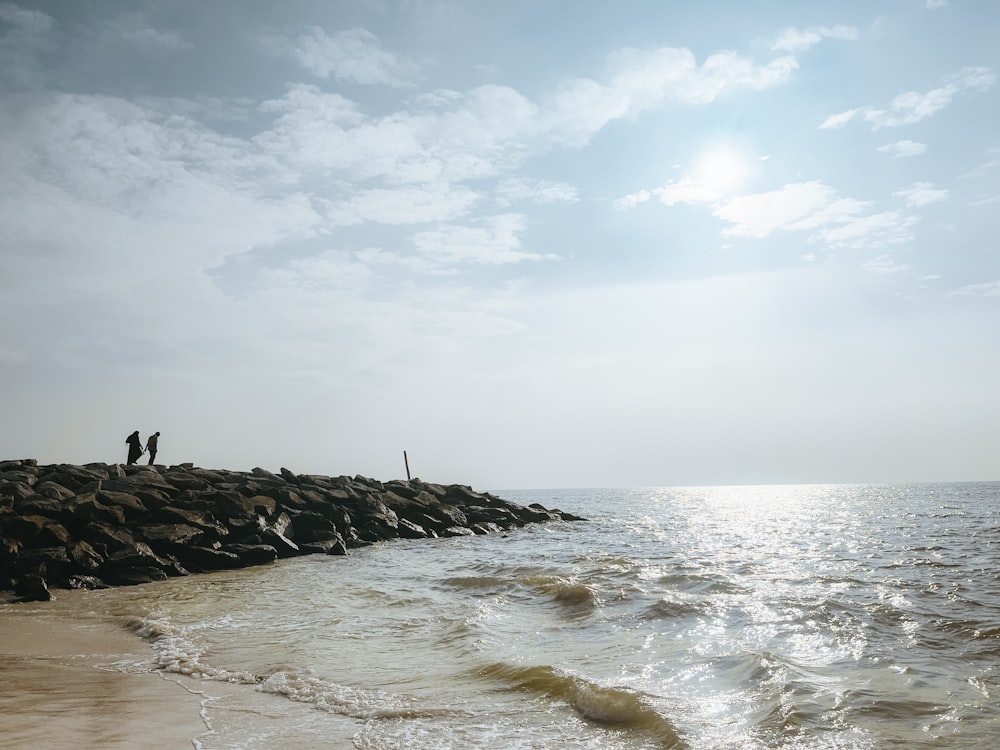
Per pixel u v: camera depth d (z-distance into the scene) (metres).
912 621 14.05
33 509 22.84
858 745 7.52
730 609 15.40
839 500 112.06
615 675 10.25
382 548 33.09
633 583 19.30
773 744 7.55
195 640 12.95
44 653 12.08
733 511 79.25
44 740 7.30
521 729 8.13
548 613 15.60
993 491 146.88
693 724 8.14
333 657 11.62
